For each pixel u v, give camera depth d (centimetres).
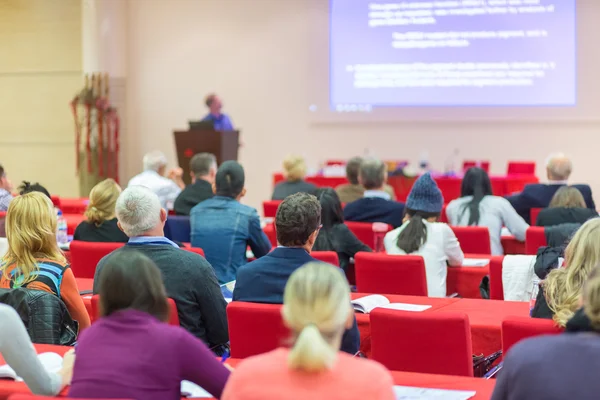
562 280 260
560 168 703
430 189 459
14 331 230
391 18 1116
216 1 1203
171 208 756
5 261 340
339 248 457
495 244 586
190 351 208
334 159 1162
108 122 1191
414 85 1118
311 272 177
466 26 1092
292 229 311
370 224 558
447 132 1115
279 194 764
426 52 1109
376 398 171
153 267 217
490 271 414
